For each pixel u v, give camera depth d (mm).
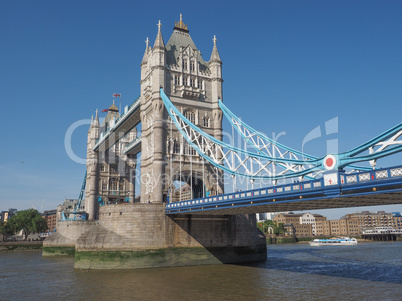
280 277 43094
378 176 26094
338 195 29109
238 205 40469
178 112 60875
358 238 197000
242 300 31406
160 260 52531
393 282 39156
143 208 53781
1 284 42031
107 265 51938
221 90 70438
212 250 56438
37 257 81125
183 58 68812
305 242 170750
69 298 33688
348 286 36938
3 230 128500
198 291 35219
